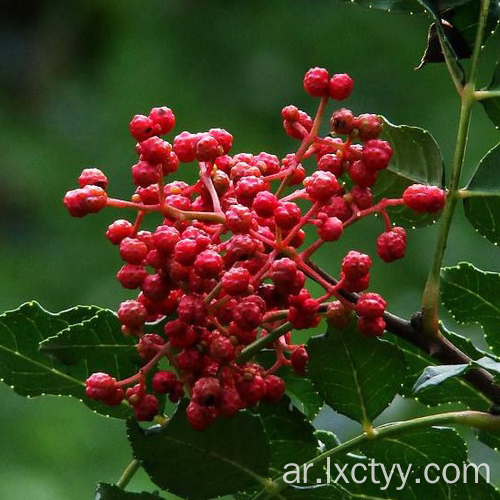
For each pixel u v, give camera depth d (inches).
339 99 20.8
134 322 20.5
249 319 20.1
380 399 21.0
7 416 50.3
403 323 21.0
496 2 21.4
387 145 20.7
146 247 20.5
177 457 20.8
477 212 21.2
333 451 21.1
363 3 21.6
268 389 20.9
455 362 21.0
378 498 21.7
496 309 22.2
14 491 48.0
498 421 20.8
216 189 21.0
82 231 63.1
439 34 21.1
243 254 20.2
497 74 21.2
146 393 21.7
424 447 21.6
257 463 20.9
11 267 62.1
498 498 21.5
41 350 21.4
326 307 20.7
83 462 49.1
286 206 20.3
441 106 63.5
